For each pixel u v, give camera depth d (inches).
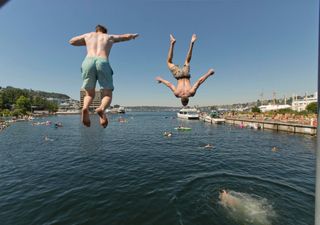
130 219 330.0
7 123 2596.0
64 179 510.6
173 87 153.9
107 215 339.6
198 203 383.9
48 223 316.8
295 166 637.3
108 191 431.8
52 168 618.8
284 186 466.3
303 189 450.3
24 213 344.5
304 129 1395.2
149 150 929.5
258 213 352.8
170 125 2598.4
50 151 912.9
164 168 611.2
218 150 922.1
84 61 115.5
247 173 559.8
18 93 5103.3
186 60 152.9
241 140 1230.3
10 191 436.5
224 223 323.6
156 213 347.9
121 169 599.8
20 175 551.8
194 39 147.0
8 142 1196.5
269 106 4478.3
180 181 494.6
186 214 346.9
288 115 1897.1
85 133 1689.2
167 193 423.8
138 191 432.1
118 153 858.1
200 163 674.8
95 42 117.3
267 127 1796.3
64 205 370.3
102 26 124.0
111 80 119.7
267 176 534.3
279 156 787.4
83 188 448.1
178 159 737.0
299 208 369.1
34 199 394.6
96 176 533.0
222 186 464.4
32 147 1024.2
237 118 2439.7
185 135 1528.1
